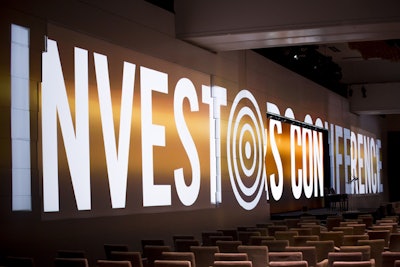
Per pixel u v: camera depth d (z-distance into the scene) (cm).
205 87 1912
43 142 1244
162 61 1677
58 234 1261
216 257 922
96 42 1412
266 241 1152
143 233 1555
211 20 1723
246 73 2227
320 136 3186
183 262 834
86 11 1380
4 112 1134
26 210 1177
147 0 1622
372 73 3484
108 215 1428
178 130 1744
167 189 1673
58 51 1293
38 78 1221
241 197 2138
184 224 1752
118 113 1480
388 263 940
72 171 1322
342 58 3241
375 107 3572
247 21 1691
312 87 3020
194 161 1822
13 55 1162
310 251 1025
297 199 2816
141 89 1577
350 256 909
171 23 1727
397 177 4725
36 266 1195
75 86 1341
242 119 2177
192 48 1833
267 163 2477
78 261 875
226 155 2034
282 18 1661
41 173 1233
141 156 1565
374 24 1595
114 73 1472
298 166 2845
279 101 2572
